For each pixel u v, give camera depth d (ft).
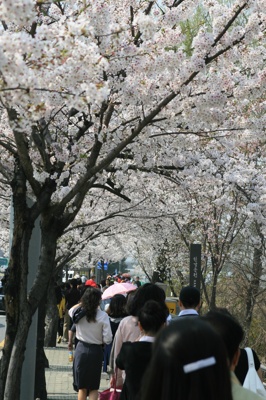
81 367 38.60
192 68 31.68
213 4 34.53
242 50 36.11
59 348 81.61
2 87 20.97
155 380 9.46
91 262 130.41
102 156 41.34
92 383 38.78
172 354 9.34
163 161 43.62
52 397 48.47
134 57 31.50
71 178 46.19
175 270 102.68
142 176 55.16
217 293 91.30
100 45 28.68
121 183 51.62
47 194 29.86
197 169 46.88
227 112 41.16
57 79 23.49
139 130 31.22
